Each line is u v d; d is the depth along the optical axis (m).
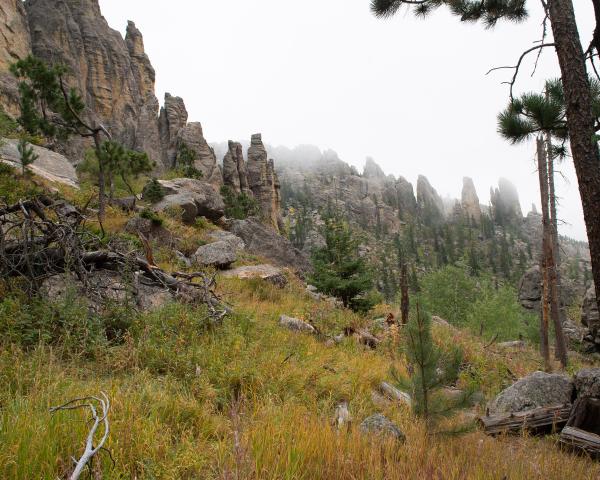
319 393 6.54
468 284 30.28
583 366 17.38
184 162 70.50
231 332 8.02
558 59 5.91
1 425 3.37
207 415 4.70
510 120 7.17
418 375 5.26
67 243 8.30
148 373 5.59
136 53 103.06
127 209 25.64
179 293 9.47
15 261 8.05
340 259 18.42
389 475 3.58
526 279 37.59
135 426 3.80
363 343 11.80
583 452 5.80
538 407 7.12
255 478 3.17
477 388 5.24
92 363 5.93
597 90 7.06
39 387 4.53
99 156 23.97
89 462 2.93
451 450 4.46
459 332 18.56
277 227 98.00
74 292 7.14
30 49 72.25
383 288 93.12
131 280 8.66
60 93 23.59
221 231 28.92
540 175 16.95
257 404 5.23
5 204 8.92
